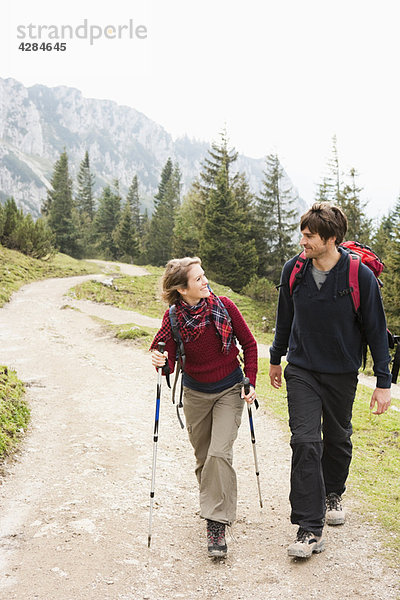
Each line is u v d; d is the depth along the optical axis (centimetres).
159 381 356
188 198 6794
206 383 356
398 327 2466
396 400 1031
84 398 820
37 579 303
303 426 334
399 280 2495
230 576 312
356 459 539
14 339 1446
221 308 348
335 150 5825
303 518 327
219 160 6047
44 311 2098
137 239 8212
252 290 3716
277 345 380
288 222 5625
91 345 1384
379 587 293
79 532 363
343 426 359
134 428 657
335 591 291
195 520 395
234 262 4684
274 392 867
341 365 339
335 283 327
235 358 361
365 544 342
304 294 336
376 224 5041
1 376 823
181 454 564
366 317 329
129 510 407
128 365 1119
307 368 346
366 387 1056
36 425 657
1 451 525
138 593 292
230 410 354
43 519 385
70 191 8412
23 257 3784
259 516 399
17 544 347
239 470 511
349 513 390
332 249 328
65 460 527
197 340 345
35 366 1092
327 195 5841
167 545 351
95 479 473
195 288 341
